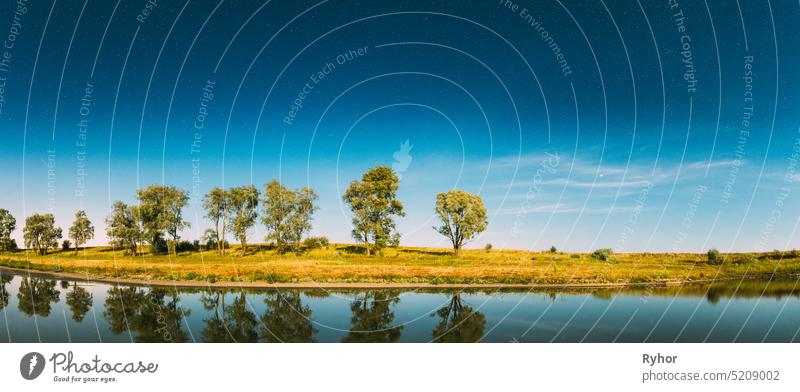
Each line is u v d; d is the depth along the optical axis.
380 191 71.00
